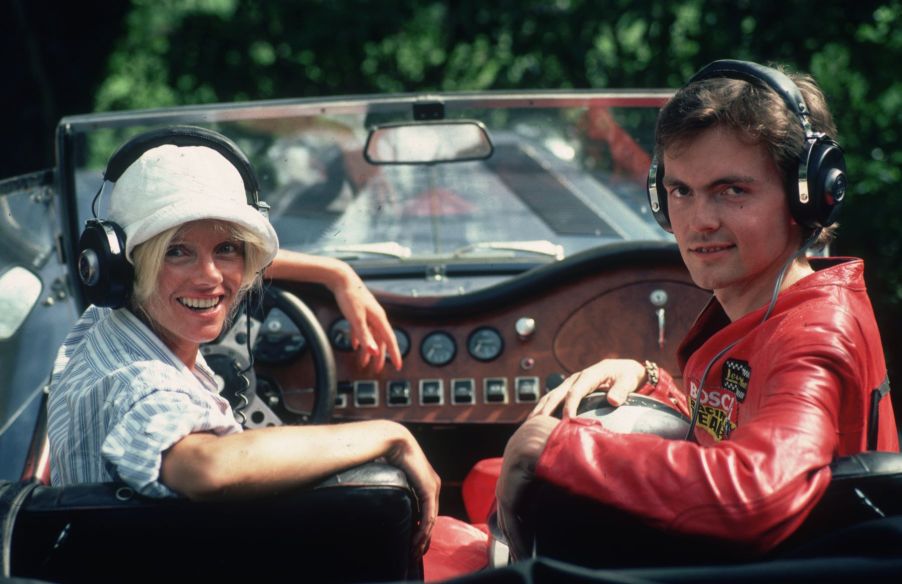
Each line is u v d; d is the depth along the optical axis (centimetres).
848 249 520
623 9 604
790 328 161
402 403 279
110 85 816
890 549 137
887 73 561
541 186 325
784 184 167
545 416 166
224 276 177
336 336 279
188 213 168
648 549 150
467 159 317
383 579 162
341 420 279
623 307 278
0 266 253
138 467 155
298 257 275
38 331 271
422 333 282
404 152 318
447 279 305
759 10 570
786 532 144
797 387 152
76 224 297
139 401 160
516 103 312
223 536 157
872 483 149
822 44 569
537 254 311
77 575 158
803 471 144
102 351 175
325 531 158
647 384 208
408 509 160
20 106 712
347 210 325
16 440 241
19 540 154
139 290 174
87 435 168
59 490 157
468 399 279
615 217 324
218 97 685
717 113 164
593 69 629
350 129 315
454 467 302
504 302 279
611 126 318
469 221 323
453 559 210
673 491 146
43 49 712
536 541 159
